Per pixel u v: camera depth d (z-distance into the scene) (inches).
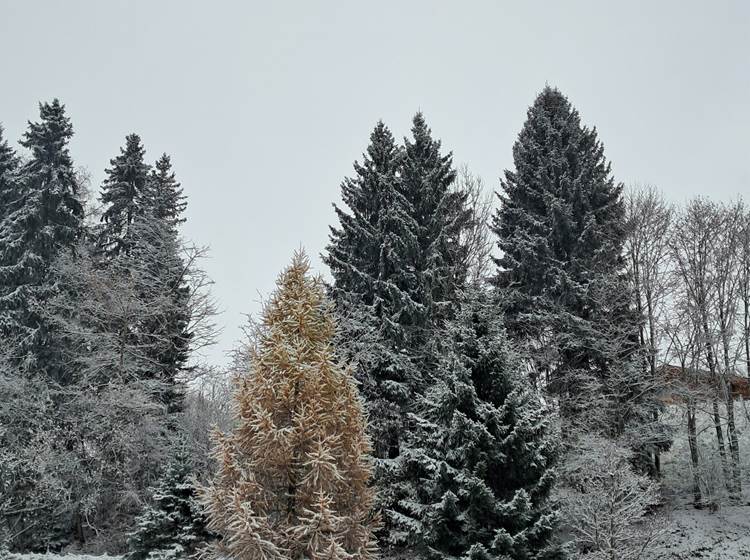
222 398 985.5
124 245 1138.7
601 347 885.2
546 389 889.5
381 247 823.7
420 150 953.5
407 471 636.1
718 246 968.9
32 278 953.5
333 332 510.6
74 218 1029.2
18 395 824.3
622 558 571.8
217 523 438.3
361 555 437.4
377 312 815.1
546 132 1104.2
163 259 1034.7
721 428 965.2
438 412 569.9
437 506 498.9
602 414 812.6
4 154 1190.9
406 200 856.9
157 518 620.7
